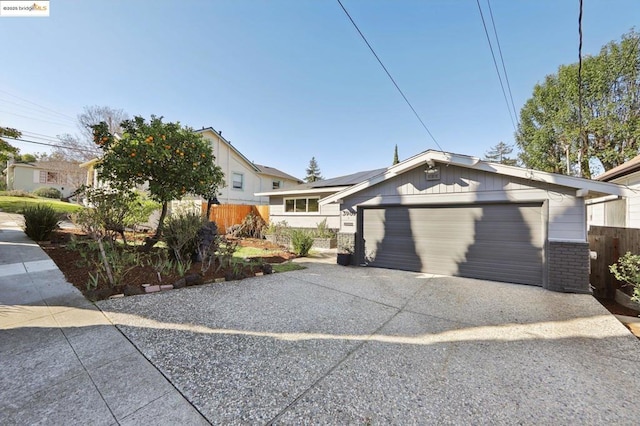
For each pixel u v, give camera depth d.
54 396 2.17
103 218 5.22
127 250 6.92
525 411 2.12
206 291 5.21
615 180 8.63
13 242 7.47
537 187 6.04
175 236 6.23
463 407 2.16
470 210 6.94
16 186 25.44
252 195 21.48
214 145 18.53
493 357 2.96
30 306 3.99
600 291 6.35
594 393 2.36
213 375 2.52
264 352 2.98
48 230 8.02
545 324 3.90
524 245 6.25
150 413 2.01
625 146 16.20
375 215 8.38
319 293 5.36
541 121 20.22
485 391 2.37
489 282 6.43
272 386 2.38
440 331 3.63
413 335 3.50
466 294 5.41
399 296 5.25
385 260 8.16
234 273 6.29
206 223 7.04
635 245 5.41
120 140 6.66
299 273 7.24
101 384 2.34
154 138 6.57
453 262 7.12
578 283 5.52
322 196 14.20
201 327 3.59
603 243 6.31
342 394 2.29
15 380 2.36
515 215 6.38
